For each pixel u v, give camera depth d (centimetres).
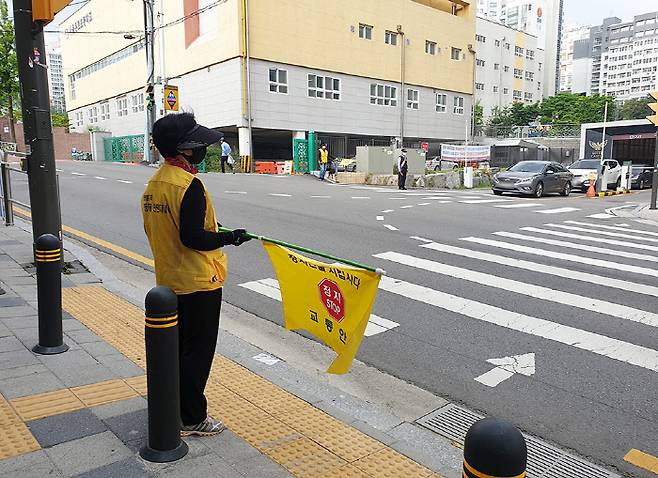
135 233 1030
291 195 1731
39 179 657
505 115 6544
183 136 302
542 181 2211
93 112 4841
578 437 379
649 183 3238
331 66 3441
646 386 452
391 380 465
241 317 609
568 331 571
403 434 373
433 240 1034
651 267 862
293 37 3216
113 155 4250
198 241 302
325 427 359
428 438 371
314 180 2616
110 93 4444
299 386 434
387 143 4019
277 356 505
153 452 307
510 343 541
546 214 1545
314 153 3225
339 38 3475
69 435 328
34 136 643
